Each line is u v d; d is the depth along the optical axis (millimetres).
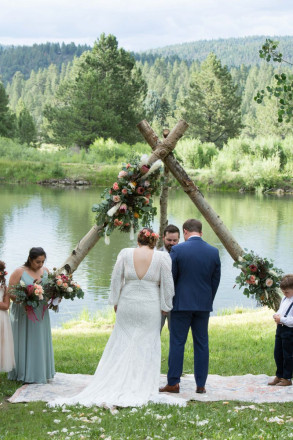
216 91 75875
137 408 5074
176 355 5645
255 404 5305
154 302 5621
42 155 64312
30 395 5629
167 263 5598
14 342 6152
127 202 6641
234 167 60000
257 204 44750
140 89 75188
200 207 7141
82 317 13133
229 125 75875
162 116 114938
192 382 6117
